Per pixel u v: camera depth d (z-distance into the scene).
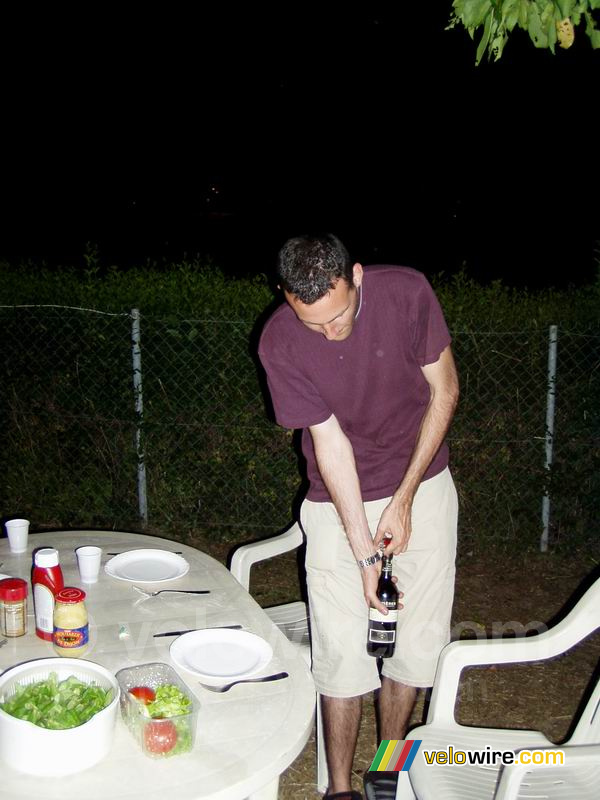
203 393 5.34
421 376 2.74
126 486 5.63
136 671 2.00
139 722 1.74
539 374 5.12
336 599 2.83
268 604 4.83
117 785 1.64
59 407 5.61
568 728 3.61
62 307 5.40
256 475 5.45
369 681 2.82
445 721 2.55
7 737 1.67
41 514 5.79
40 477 5.74
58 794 1.61
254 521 5.54
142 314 5.32
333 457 2.75
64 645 2.11
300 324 2.61
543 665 4.14
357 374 2.64
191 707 1.78
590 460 5.25
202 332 5.25
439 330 2.67
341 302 2.37
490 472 5.26
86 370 5.48
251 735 1.82
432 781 2.31
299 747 1.81
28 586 2.57
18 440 5.73
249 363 5.24
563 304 5.27
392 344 2.61
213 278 5.68
